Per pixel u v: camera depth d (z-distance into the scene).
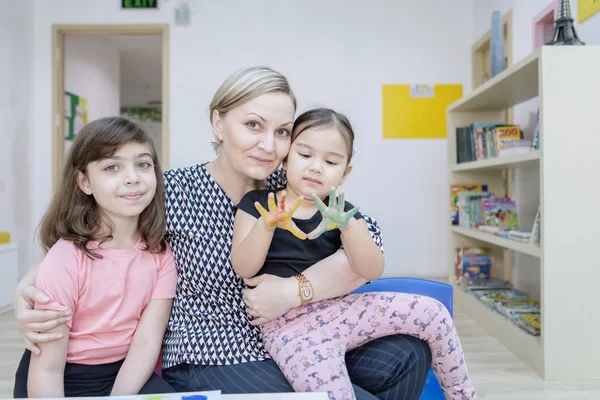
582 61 1.92
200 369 0.98
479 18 3.99
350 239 0.96
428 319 0.99
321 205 0.88
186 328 1.02
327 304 1.04
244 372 0.96
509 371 2.00
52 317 0.87
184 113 4.13
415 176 4.23
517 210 3.11
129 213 0.98
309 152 1.04
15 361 2.11
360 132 4.21
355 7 4.17
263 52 4.14
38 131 4.13
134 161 0.99
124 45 5.94
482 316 2.72
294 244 1.05
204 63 4.12
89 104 5.30
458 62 4.21
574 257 1.91
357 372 1.03
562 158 1.91
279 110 1.00
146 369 0.99
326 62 4.17
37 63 4.12
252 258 0.95
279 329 1.01
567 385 1.85
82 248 0.97
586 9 2.31
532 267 2.87
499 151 2.69
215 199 1.09
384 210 4.24
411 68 4.20
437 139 4.22
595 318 1.91
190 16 4.11
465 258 3.20
